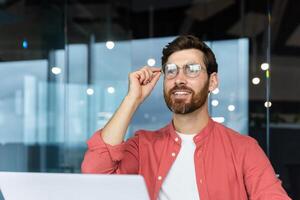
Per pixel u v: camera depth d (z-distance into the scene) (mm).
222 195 1077
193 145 1118
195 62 1066
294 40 5199
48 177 778
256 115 5215
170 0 6191
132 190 752
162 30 6262
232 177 1090
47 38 6102
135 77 1111
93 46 6266
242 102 5270
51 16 6137
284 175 5047
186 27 6098
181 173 1099
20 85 5996
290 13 5234
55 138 6051
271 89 5199
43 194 796
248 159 1094
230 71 5371
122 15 6551
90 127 6125
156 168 1127
